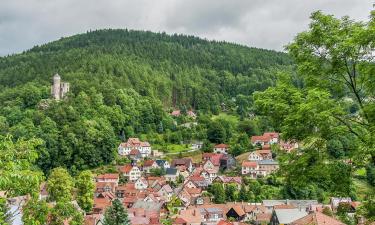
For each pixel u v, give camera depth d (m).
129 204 123.25
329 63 19.72
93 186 104.69
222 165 168.38
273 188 130.88
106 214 66.38
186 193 134.25
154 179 154.75
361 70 18.56
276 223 88.94
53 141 158.38
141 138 199.62
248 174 156.00
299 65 20.34
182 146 196.25
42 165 154.12
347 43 18.14
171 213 113.88
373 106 17.98
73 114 181.75
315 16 19.95
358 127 18.78
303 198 121.56
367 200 19.66
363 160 18.33
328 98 18.73
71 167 159.00
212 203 129.25
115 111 199.00
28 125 165.50
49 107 188.25
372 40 17.73
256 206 114.44
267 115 20.81
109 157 171.38
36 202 21.39
